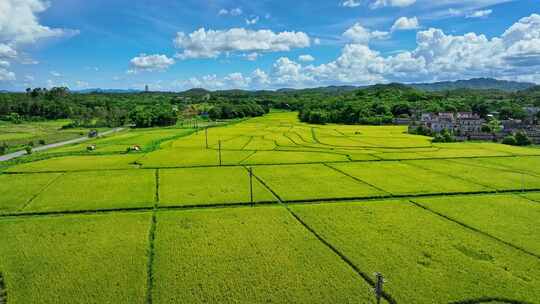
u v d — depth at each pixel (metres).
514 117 184.50
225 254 32.09
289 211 44.34
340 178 61.50
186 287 26.78
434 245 33.78
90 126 184.75
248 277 28.17
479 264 30.08
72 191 53.09
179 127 169.75
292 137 120.81
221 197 49.94
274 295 25.83
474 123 155.75
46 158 82.50
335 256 31.66
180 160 78.88
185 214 43.09
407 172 66.38
